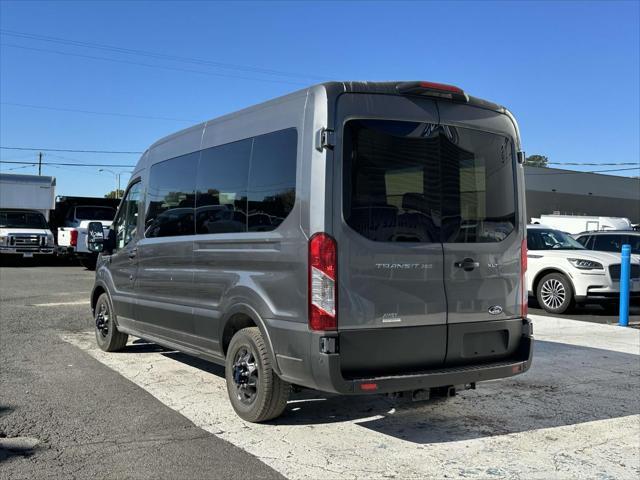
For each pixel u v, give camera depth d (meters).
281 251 4.50
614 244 13.41
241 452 4.38
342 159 4.27
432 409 5.50
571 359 7.58
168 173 6.35
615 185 53.72
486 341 4.86
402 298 4.41
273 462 4.20
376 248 4.32
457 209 4.73
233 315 5.06
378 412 5.38
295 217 4.39
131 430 4.80
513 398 5.88
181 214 6.00
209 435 4.71
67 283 15.86
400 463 4.23
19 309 11.00
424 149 4.61
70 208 23.77
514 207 5.11
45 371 6.62
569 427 5.04
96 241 7.89
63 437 4.63
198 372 6.66
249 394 4.98
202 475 3.98
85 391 5.87
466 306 4.71
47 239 22.27
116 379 6.34
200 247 5.55
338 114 4.30
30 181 23.27
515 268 5.05
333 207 4.21
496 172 5.01
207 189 5.59
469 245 4.75
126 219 7.30
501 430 4.95
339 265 4.20
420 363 4.50
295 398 5.75
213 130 5.62
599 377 6.70
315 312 4.18
